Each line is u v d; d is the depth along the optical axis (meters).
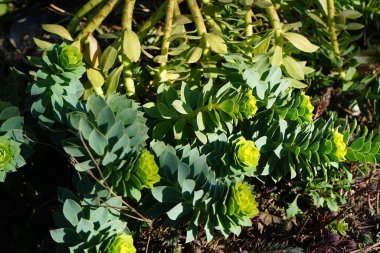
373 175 0.79
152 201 0.66
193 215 0.63
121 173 0.62
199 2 0.88
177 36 0.74
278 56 0.76
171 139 0.73
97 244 0.62
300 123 0.71
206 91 0.69
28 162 0.75
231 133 0.73
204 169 0.64
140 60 0.86
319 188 0.76
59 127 0.68
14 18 0.99
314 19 0.83
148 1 0.97
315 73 0.88
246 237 0.75
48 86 0.66
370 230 0.78
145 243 0.70
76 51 0.66
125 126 0.65
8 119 0.66
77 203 0.62
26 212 0.77
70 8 1.00
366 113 0.90
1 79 0.93
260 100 0.71
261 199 0.76
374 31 0.97
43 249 0.72
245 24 0.79
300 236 0.75
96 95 0.67
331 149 0.68
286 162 0.71
